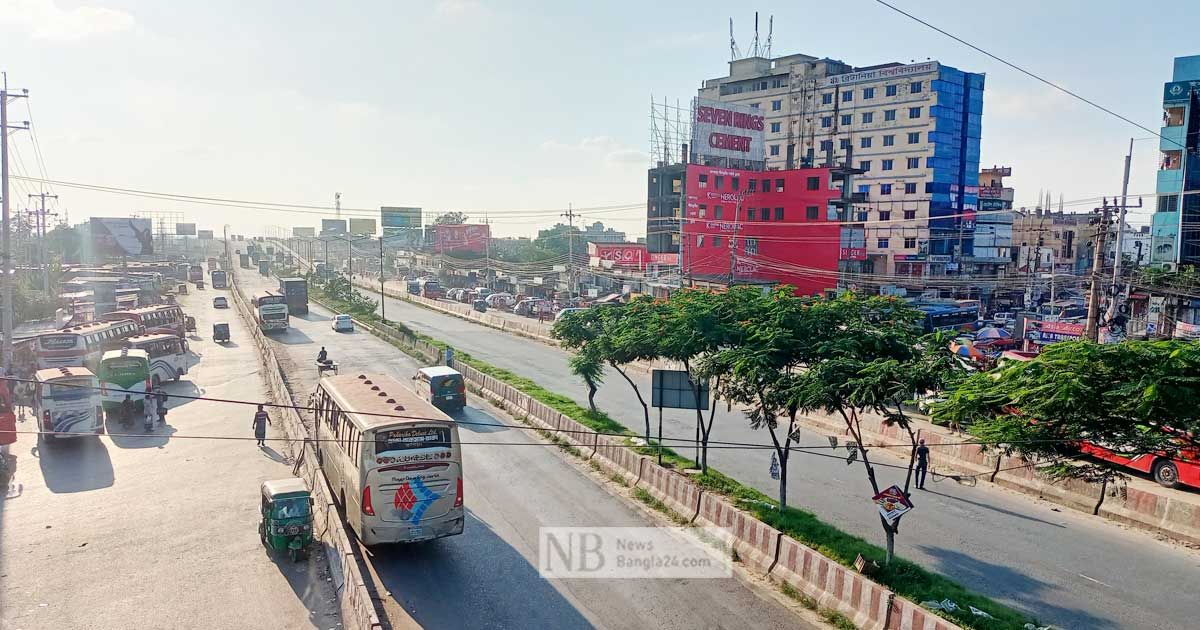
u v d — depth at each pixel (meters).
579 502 23.97
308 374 48.66
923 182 98.12
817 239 83.44
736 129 87.81
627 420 35.59
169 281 119.00
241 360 54.41
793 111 109.19
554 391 42.97
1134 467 25.59
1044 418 13.83
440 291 106.81
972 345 48.44
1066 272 103.06
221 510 23.41
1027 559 19.28
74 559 19.62
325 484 22.89
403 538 18.56
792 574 17.95
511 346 62.75
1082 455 15.85
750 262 86.31
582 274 105.38
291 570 19.02
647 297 32.28
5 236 39.66
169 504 23.97
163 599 17.42
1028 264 95.12
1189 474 23.77
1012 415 14.58
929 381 17.23
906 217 99.69
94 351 43.31
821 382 18.44
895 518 17.39
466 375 45.44
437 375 37.19
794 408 19.72
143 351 39.41
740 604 17.03
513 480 26.14
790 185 85.69
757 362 19.88
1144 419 12.68
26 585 18.09
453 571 18.69
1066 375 13.44
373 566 18.98
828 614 16.31
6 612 16.70
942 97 96.94
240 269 169.75
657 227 89.25
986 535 21.00
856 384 17.69
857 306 21.91
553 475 26.83
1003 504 23.81
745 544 19.77
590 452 28.98
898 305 21.81
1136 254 89.31
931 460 28.39
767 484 25.59
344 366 52.19
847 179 86.19
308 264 169.25
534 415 34.75
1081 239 114.69
